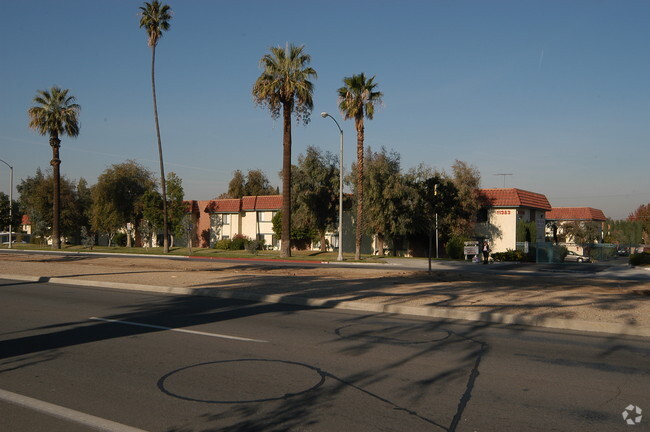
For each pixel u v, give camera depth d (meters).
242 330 10.55
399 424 5.45
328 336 9.95
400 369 7.59
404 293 15.59
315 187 50.66
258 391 6.55
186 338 9.77
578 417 5.66
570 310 12.25
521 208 48.47
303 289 16.61
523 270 29.86
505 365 7.82
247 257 43.06
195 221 65.00
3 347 9.03
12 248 58.72
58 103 52.22
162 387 6.74
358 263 36.78
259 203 60.03
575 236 58.03
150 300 15.18
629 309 12.45
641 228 76.06
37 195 66.25
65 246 63.97
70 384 6.89
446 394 6.43
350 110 38.62
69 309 13.38
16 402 6.19
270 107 38.84
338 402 6.13
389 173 45.56
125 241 68.38
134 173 61.09
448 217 44.78
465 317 11.98
